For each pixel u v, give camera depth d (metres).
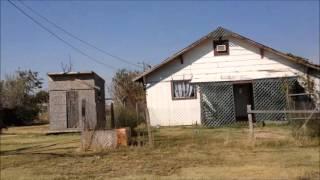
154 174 11.59
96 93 28.47
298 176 10.85
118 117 23.14
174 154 14.97
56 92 27.91
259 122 26.70
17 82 52.88
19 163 14.34
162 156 14.61
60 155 15.93
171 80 29.56
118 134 17.16
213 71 29.27
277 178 10.67
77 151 16.95
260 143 16.44
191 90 29.41
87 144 17.11
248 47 29.14
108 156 15.09
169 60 29.09
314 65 28.22
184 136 20.73
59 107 27.83
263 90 28.34
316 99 27.14
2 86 48.41
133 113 24.67
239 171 11.72
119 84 40.22
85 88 27.77
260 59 29.08
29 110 47.97
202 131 23.45
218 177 10.95
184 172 11.76
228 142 17.09
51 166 13.46
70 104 27.78
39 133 28.55
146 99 29.66
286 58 28.69
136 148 16.56
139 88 39.69
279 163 12.77
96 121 26.41
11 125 44.44
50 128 27.67
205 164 12.95
